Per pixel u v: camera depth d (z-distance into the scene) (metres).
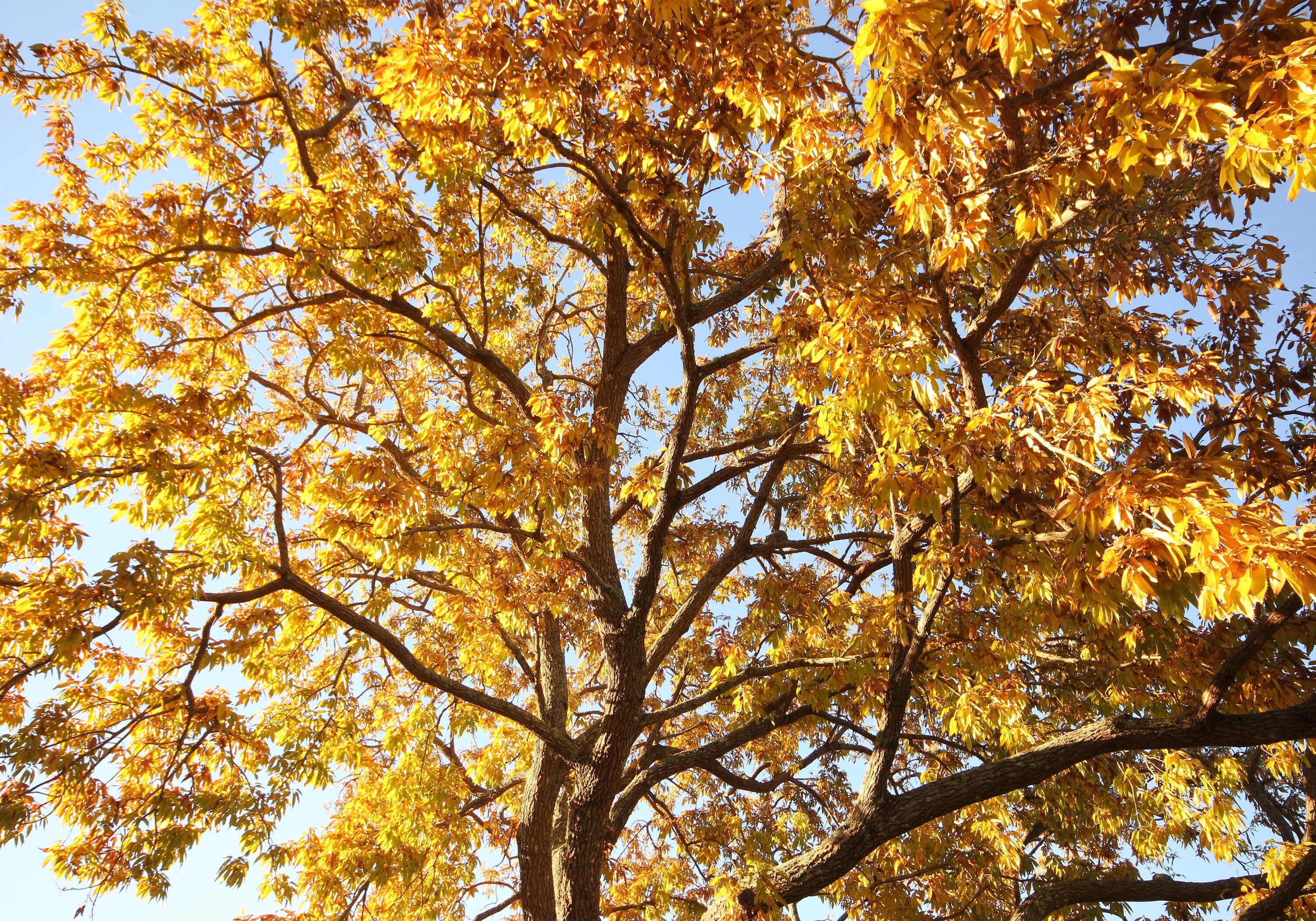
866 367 5.49
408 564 7.50
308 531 10.42
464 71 6.10
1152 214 6.57
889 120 4.49
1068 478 5.45
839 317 5.78
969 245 5.15
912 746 11.63
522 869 9.20
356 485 7.31
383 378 10.96
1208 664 7.49
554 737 8.47
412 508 6.92
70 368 7.89
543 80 6.24
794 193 6.79
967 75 4.49
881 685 8.62
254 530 9.84
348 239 8.01
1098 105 4.42
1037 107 6.05
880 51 4.15
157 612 6.29
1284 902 6.95
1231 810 8.96
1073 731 7.22
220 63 9.58
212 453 7.20
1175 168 6.27
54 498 6.68
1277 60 3.85
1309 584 3.52
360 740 10.67
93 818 7.27
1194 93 3.93
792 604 10.05
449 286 9.95
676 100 6.75
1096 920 9.67
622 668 8.91
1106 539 5.51
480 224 9.15
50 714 7.03
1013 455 5.63
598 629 11.86
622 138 7.16
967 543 6.84
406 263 8.17
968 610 8.23
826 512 12.27
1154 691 8.29
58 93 8.62
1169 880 8.15
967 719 7.58
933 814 7.43
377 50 9.87
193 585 6.69
